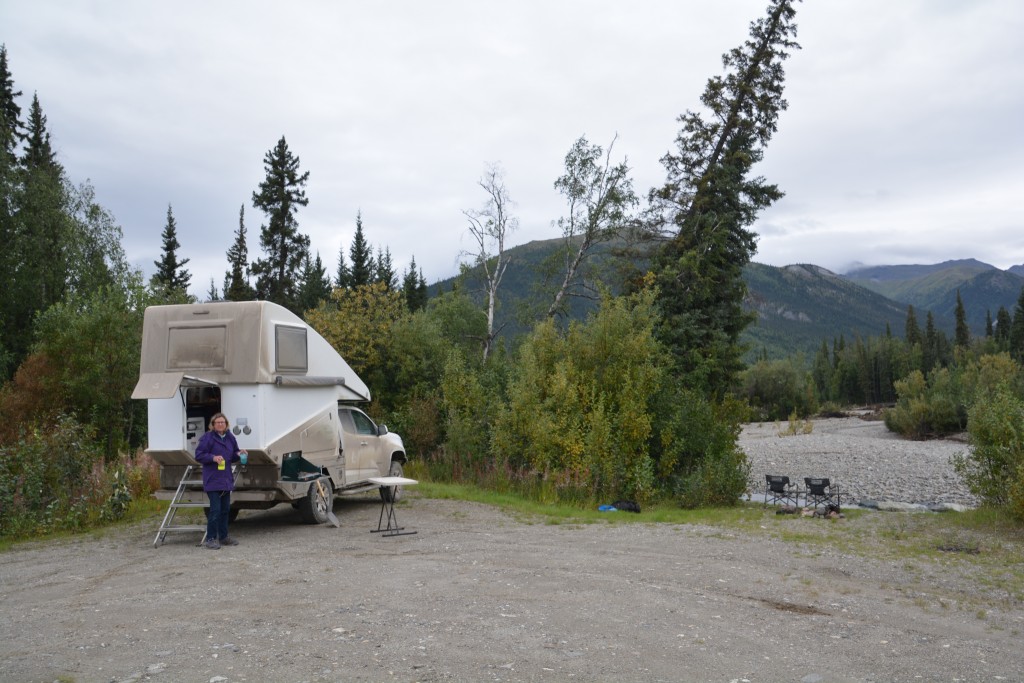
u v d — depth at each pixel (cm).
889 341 12988
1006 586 888
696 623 714
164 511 1482
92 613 761
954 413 4722
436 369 2514
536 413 1877
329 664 592
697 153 3044
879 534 1259
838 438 4259
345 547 1116
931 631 704
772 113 3056
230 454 1139
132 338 2070
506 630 682
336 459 1393
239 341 1206
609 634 673
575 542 1161
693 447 1984
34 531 1267
